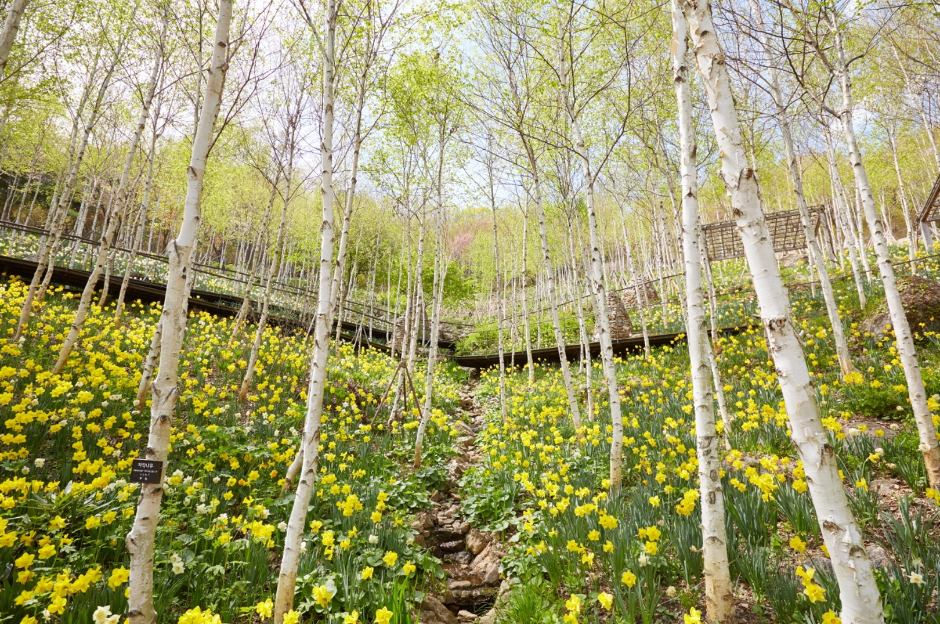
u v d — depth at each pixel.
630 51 7.57
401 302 24.98
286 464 5.29
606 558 3.38
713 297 6.80
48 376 5.41
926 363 6.59
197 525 3.64
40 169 16.73
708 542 2.80
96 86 8.74
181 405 6.34
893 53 10.40
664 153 7.84
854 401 5.91
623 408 7.82
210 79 2.96
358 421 7.73
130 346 8.08
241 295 17.19
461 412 10.32
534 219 16.89
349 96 7.48
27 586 2.63
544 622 2.95
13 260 10.59
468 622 3.48
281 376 8.62
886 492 4.00
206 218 18.03
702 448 2.96
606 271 20.27
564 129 8.18
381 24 5.31
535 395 10.43
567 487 4.20
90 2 7.27
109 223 7.05
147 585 2.30
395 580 3.05
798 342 2.08
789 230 14.55
